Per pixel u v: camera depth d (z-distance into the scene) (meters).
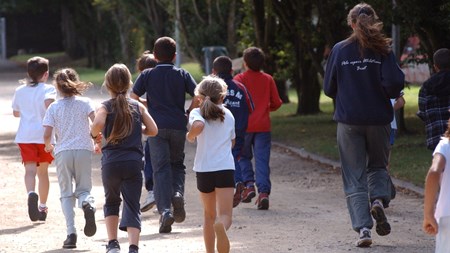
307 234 19.97
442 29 34.72
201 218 22.39
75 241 18.72
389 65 18.53
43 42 174.12
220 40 72.56
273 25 53.44
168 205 20.39
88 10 125.00
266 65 54.12
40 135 21.70
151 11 89.56
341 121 18.83
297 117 52.47
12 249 18.56
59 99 19.41
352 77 18.69
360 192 18.64
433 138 20.59
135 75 94.06
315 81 54.22
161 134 20.61
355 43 18.81
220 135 17.12
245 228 20.73
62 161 19.03
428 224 11.92
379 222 18.48
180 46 76.31
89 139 19.25
